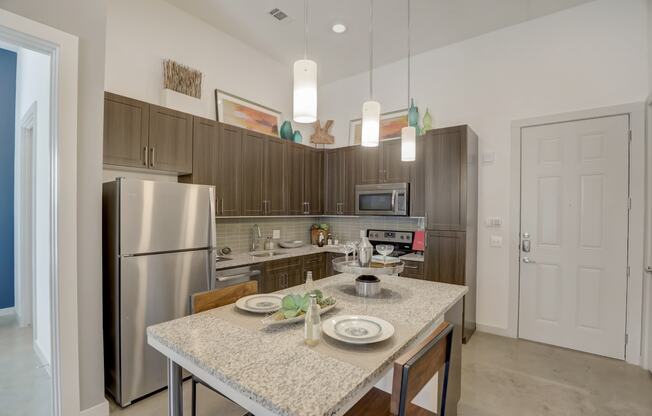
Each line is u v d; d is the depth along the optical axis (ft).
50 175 5.99
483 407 6.85
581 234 9.64
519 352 9.53
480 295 11.26
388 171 12.30
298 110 4.80
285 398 2.77
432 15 10.15
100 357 6.47
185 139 9.10
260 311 4.96
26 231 11.34
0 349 9.64
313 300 4.02
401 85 13.21
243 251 12.00
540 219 10.28
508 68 10.85
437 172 10.76
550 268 10.11
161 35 9.64
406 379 3.01
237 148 10.66
